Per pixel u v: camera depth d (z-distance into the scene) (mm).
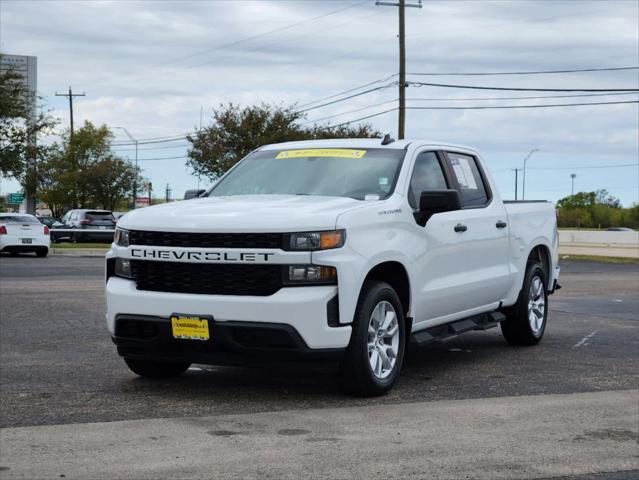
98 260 26547
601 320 11953
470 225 8047
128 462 4750
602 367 8078
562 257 35719
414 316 7191
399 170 7305
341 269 6184
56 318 11523
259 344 6203
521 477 4582
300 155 7816
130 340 6570
